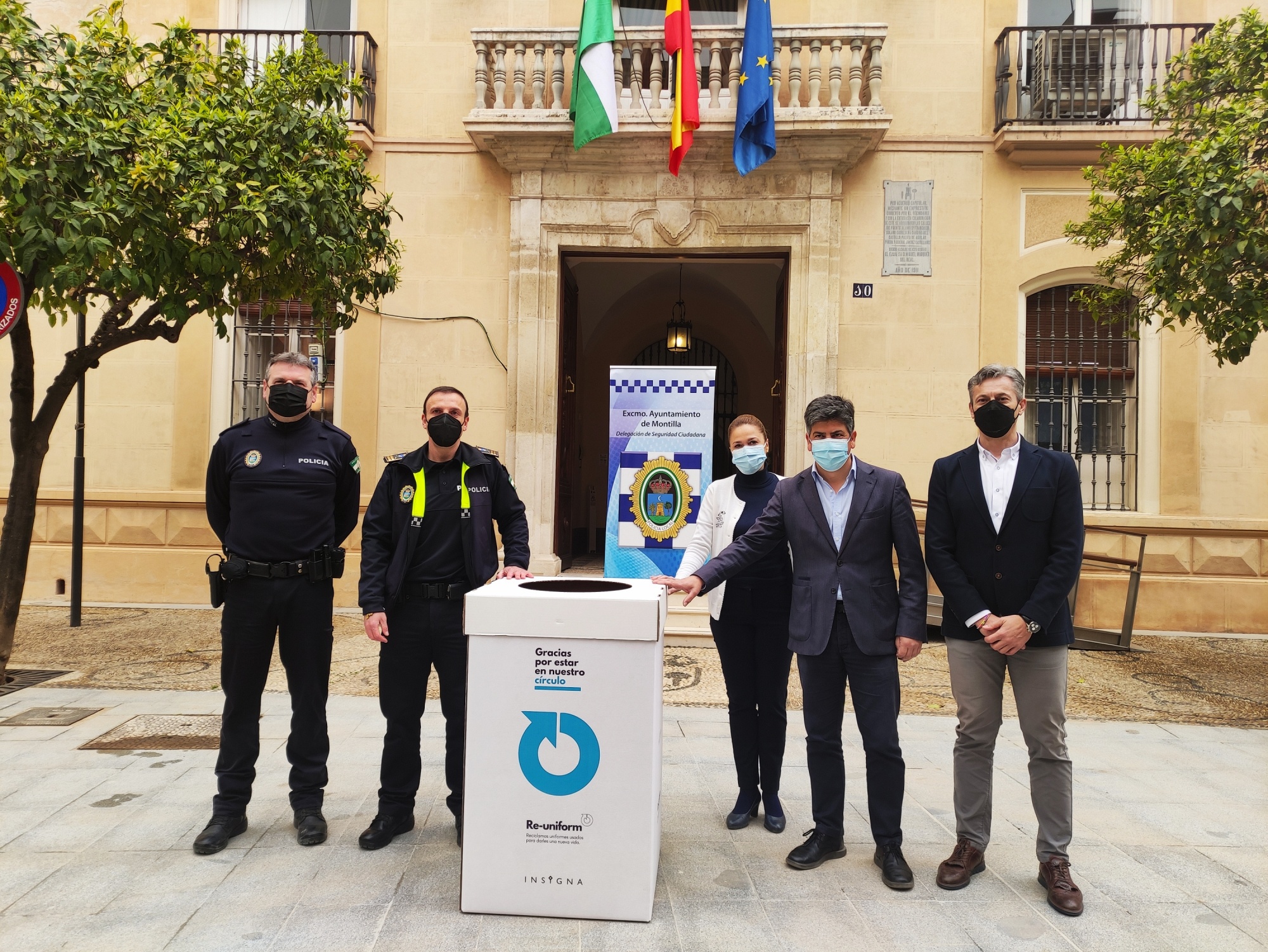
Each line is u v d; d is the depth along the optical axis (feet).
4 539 18.10
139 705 16.29
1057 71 26.78
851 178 27.35
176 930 8.14
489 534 10.77
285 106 17.87
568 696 8.51
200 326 28.63
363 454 27.86
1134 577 23.76
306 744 10.60
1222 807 12.00
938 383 27.04
